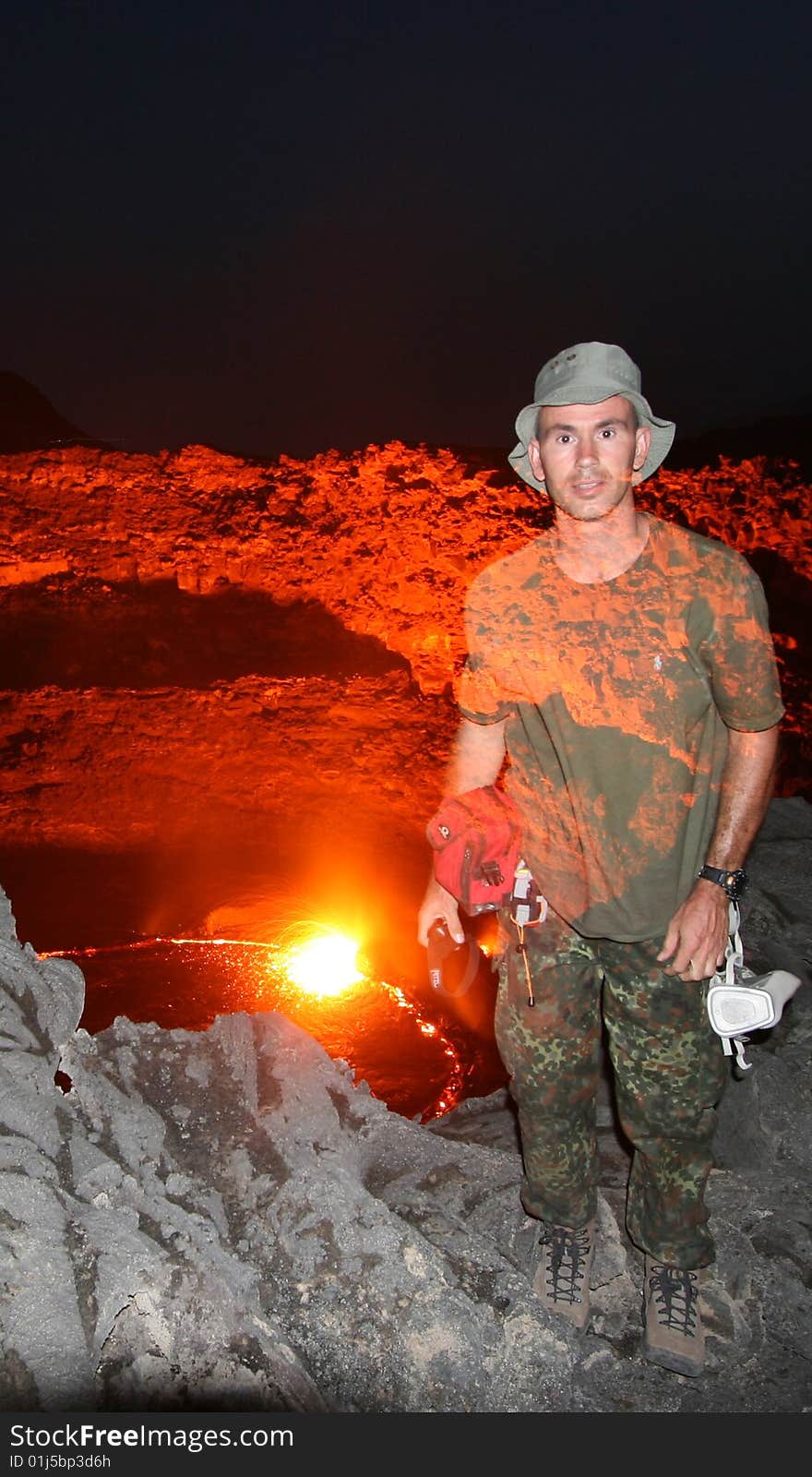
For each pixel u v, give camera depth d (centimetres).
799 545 1897
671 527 233
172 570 2006
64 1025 273
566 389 228
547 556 236
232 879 1293
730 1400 259
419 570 1902
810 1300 286
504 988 261
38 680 1783
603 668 232
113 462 2170
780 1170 333
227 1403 222
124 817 1435
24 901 1248
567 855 247
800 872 453
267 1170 277
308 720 1633
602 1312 280
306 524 2039
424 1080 912
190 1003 1024
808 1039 379
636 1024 249
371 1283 255
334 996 1036
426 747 1578
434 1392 248
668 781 235
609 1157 339
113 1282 219
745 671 228
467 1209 304
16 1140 241
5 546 2023
